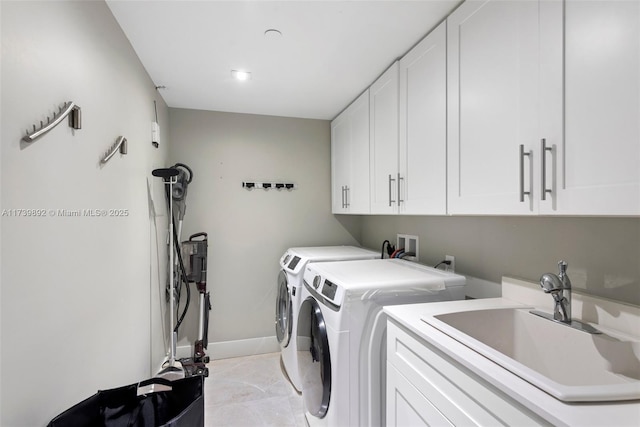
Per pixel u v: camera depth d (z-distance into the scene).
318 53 1.72
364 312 1.36
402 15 1.38
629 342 0.90
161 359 2.18
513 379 0.74
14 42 0.71
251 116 2.84
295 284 2.12
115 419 1.05
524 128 0.97
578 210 0.82
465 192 1.24
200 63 1.83
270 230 2.90
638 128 0.70
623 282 1.02
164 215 2.30
